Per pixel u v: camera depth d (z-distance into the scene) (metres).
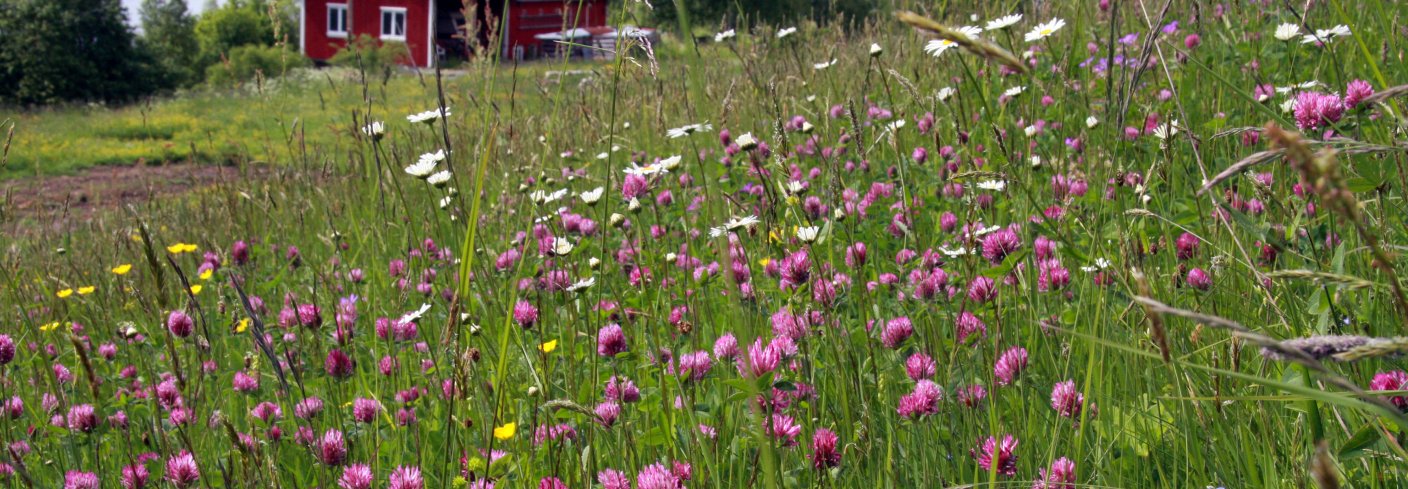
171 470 2.44
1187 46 4.76
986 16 3.70
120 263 5.74
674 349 2.66
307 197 6.57
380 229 5.41
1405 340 0.87
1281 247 1.72
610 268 3.89
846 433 2.15
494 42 3.52
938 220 3.86
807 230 2.64
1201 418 1.93
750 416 2.27
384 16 40.28
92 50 41.78
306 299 4.58
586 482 2.05
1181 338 2.34
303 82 26.31
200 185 7.66
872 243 3.79
